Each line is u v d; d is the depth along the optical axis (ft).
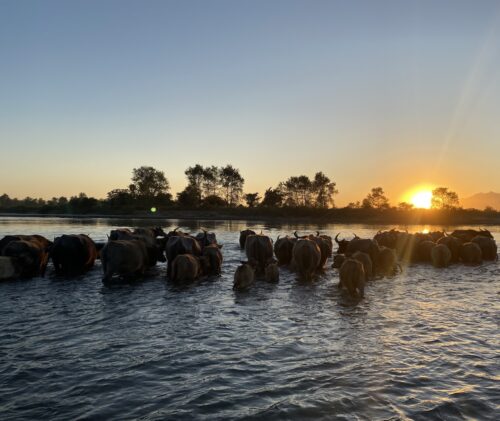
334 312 44.91
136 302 48.85
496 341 36.01
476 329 39.24
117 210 372.17
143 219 302.86
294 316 43.29
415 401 25.75
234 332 38.11
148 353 32.99
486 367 30.66
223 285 59.06
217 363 31.17
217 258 68.64
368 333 37.91
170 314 43.88
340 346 34.68
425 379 28.68
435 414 24.27
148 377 28.81
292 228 211.61
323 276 67.21
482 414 24.32
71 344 34.86
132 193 431.43
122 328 39.14
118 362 31.22
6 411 24.34
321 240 77.25
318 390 27.09
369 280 64.90
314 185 445.78
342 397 26.17
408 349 34.06
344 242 87.10
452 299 51.55
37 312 44.34
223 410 24.67
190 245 68.03
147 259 67.92
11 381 27.99
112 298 50.75
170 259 67.26
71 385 27.58
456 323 41.11
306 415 24.17
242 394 26.55
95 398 25.96
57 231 157.38
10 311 44.65
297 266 65.82
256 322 41.19
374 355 32.78
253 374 29.37
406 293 54.90
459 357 32.45
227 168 443.32
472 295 54.08
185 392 26.78
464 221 302.04
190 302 48.98
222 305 47.70
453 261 90.38
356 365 30.89
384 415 24.17
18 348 33.86
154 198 414.00
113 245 60.90
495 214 333.62
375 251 77.10
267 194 403.75
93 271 70.13
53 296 51.62
